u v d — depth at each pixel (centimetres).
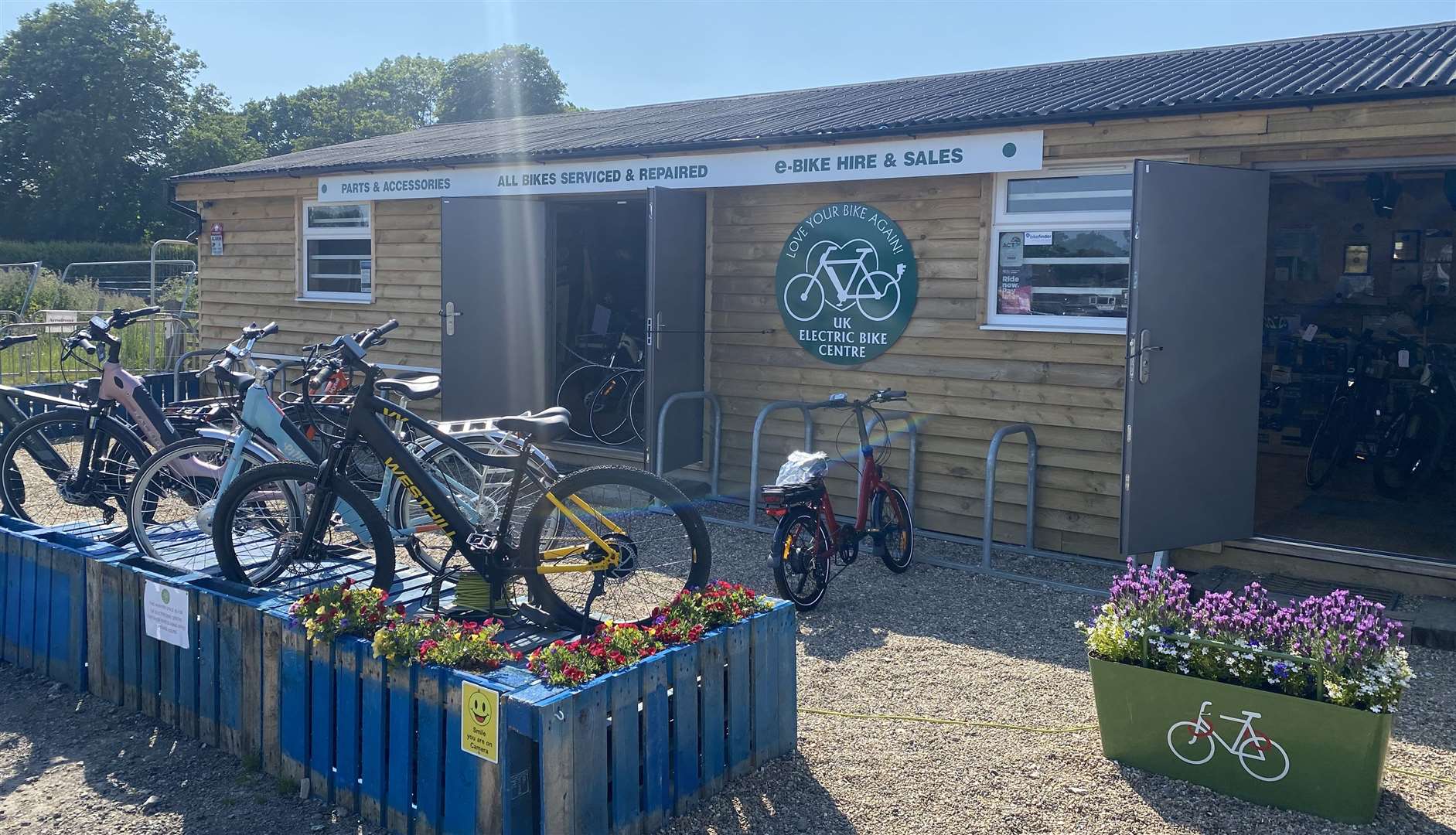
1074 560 694
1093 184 689
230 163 4838
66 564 473
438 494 443
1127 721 385
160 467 506
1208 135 622
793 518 566
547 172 891
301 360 1052
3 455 615
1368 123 575
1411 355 888
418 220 1023
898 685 475
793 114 914
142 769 398
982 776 384
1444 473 929
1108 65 951
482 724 320
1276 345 1087
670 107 1258
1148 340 586
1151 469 594
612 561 430
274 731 389
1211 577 625
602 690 325
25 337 650
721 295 852
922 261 757
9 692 469
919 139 717
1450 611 554
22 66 4403
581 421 1081
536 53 5762
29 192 4466
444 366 919
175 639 423
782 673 398
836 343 798
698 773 362
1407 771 391
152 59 4638
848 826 350
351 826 356
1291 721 352
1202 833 345
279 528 478
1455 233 1067
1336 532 704
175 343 1427
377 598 374
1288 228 1146
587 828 321
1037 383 714
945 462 755
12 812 368
